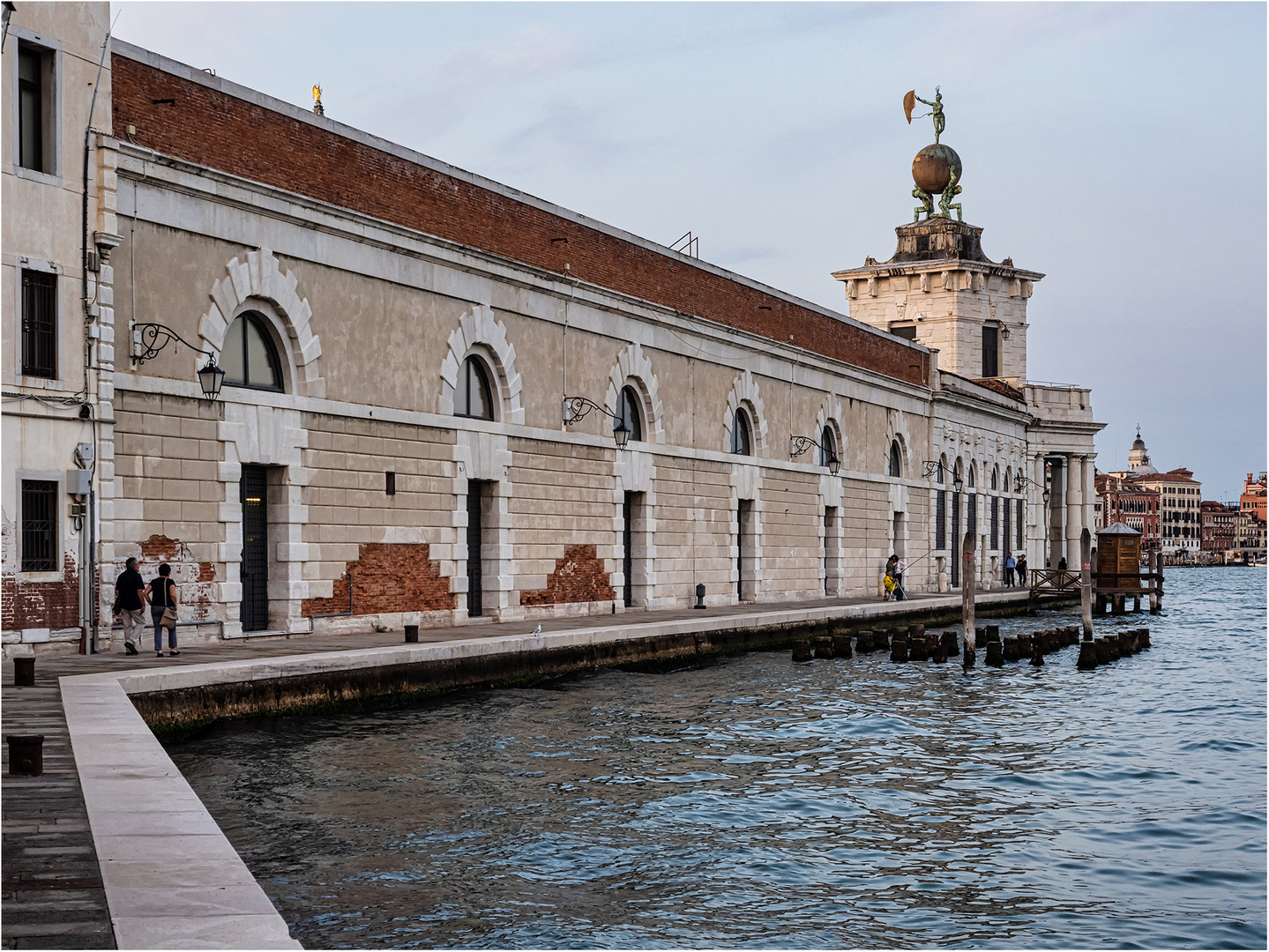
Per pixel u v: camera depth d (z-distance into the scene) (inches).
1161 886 556.1
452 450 1240.8
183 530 959.6
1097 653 1546.5
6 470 823.1
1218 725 1040.8
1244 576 6998.0
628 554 1587.1
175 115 961.5
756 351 1854.1
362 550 1130.7
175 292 957.8
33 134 861.2
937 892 535.2
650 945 448.1
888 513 2324.1
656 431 1605.6
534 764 754.8
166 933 293.3
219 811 601.3
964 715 1078.4
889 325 3085.6
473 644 1008.2
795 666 1409.9
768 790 719.1
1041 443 3149.6
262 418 1026.7
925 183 3142.2
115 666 792.3
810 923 485.1
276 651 910.4
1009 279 3093.0
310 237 1077.1
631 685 1151.6
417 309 1202.0
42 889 326.3
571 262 1444.4
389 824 591.8
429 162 1228.5
